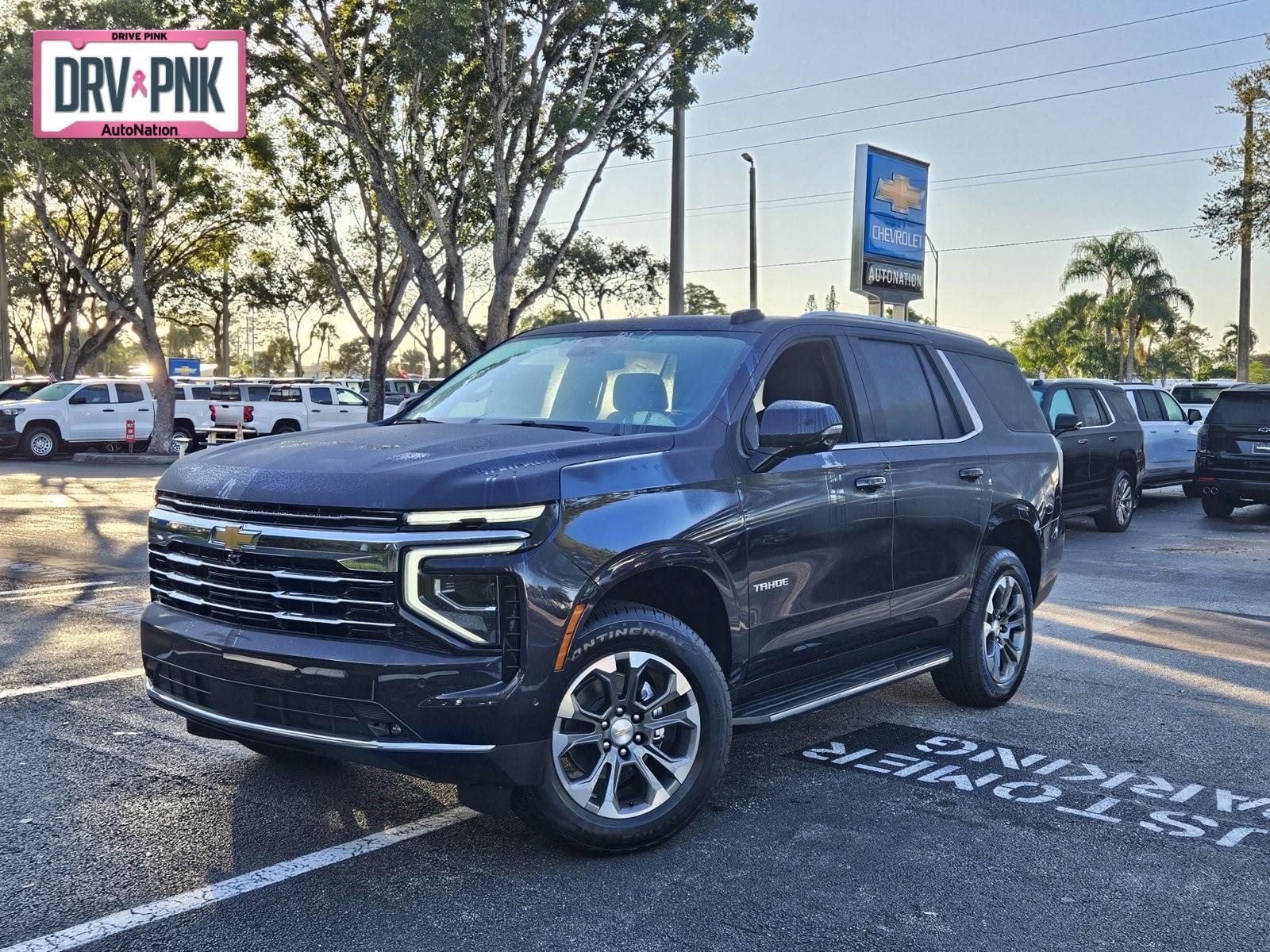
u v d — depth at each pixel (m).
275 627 3.79
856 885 3.81
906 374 5.67
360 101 24.39
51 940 3.38
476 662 3.63
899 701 6.32
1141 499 20.19
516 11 22.97
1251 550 13.23
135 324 29.06
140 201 28.72
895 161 24.27
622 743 3.98
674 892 3.74
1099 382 15.30
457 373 5.63
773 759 5.22
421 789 4.73
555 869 3.92
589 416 4.72
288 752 4.98
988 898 3.73
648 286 55.34
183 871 3.89
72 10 25.53
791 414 4.36
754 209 30.88
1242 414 16.23
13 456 29.00
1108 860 4.07
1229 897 3.77
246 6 23.44
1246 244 27.91
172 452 29.20
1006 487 6.08
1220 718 5.99
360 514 3.65
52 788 4.71
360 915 3.56
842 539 4.90
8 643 7.39
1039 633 8.26
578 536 3.81
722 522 4.29
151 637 4.15
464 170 24.92
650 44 23.59
